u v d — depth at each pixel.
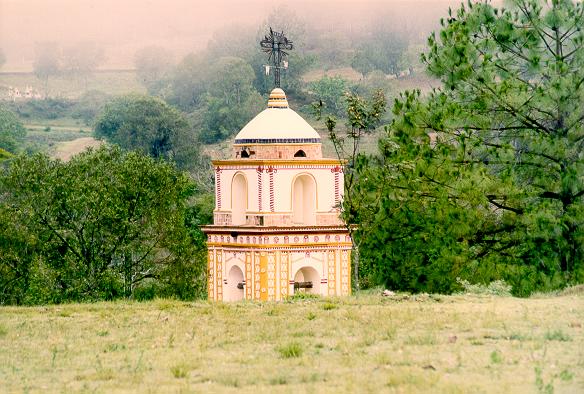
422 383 35.09
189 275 86.25
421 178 72.50
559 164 72.19
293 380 37.16
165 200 87.50
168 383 37.59
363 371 37.91
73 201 84.50
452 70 73.62
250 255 73.50
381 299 56.31
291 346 41.91
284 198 74.19
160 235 86.75
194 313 54.25
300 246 73.56
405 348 41.47
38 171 87.50
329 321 49.56
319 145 76.25
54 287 82.94
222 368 39.62
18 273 85.75
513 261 71.88
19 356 43.81
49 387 37.78
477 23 75.19
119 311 55.81
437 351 40.59
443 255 71.50
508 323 45.84
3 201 88.75
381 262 75.00
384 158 77.25
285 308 54.38
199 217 119.94
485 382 35.47
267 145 75.00
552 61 72.94
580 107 71.81
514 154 72.88
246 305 56.94
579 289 59.19
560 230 69.38
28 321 53.22
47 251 85.81
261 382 37.09
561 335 42.41
